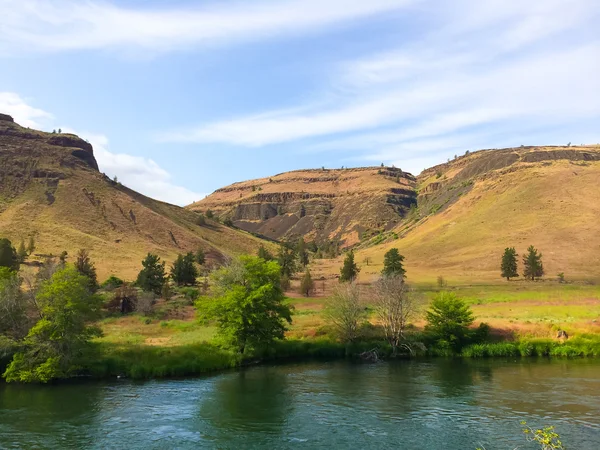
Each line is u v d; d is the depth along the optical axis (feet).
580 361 154.51
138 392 114.83
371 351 164.04
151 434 85.66
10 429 87.51
